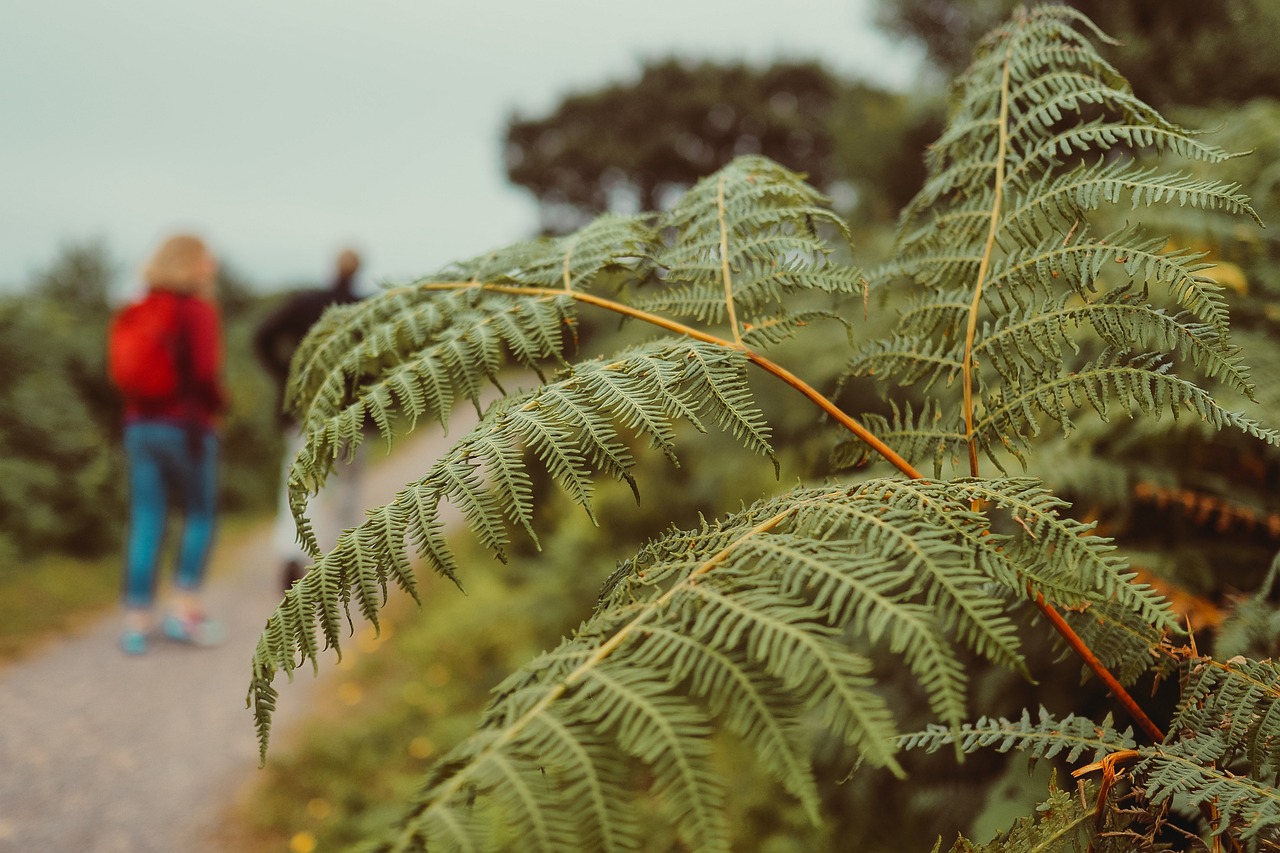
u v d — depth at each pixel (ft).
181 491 19.31
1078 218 3.79
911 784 7.94
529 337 4.23
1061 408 3.61
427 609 20.93
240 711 15.56
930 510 2.92
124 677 17.25
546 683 2.38
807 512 3.01
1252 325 6.31
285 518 23.66
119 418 30.71
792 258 4.22
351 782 12.81
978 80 4.75
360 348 4.69
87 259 41.88
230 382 42.24
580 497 3.20
